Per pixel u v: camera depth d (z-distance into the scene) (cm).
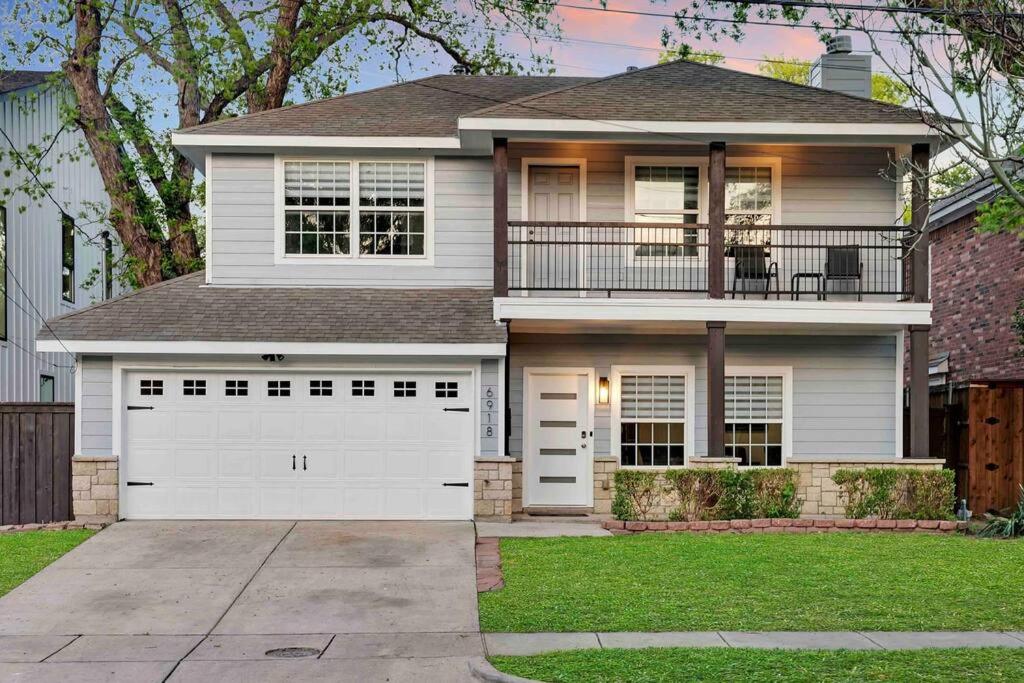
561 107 1418
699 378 1549
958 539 1248
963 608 908
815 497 1415
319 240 1535
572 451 1534
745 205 1561
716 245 1409
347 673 749
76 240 2255
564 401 1540
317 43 2206
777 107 1438
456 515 1388
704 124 1384
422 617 908
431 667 762
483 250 1543
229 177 1529
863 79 1723
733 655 752
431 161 1539
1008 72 973
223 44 2039
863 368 1565
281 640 845
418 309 1445
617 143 1525
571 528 1325
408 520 1381
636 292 1545
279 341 1338
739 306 1398
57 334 1327
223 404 1384
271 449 1387
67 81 2072
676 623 864
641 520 1338
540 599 952
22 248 1903
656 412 1547
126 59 2075
